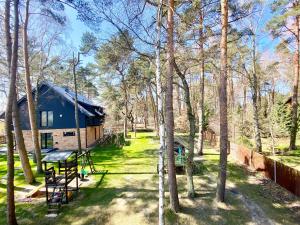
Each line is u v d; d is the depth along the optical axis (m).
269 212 10.59
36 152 17.72
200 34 11.80
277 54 26.69
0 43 18.81
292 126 22.73
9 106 9.59
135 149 27.81
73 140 29.31
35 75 25.73
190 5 10.72
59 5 12.76
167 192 13.12
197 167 16.81
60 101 29.38
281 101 29.62
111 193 13.20
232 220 9.98
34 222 10.20
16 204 11.98
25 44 16.88
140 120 72.06
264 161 16.00
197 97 38.84
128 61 13.34
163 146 8.62
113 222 10.05
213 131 33.47
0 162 22.38
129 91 41.75
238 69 23.80
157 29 8.91
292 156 20.55
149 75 18.39
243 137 26.83
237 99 43.72
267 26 19.31
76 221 10.22
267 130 27.48
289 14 17.02
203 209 10.99
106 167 19.02
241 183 14.45
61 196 11.77
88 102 37.75
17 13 10.18
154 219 10.18
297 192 12.16
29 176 15.27
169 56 10.13
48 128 29.27
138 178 15.85
